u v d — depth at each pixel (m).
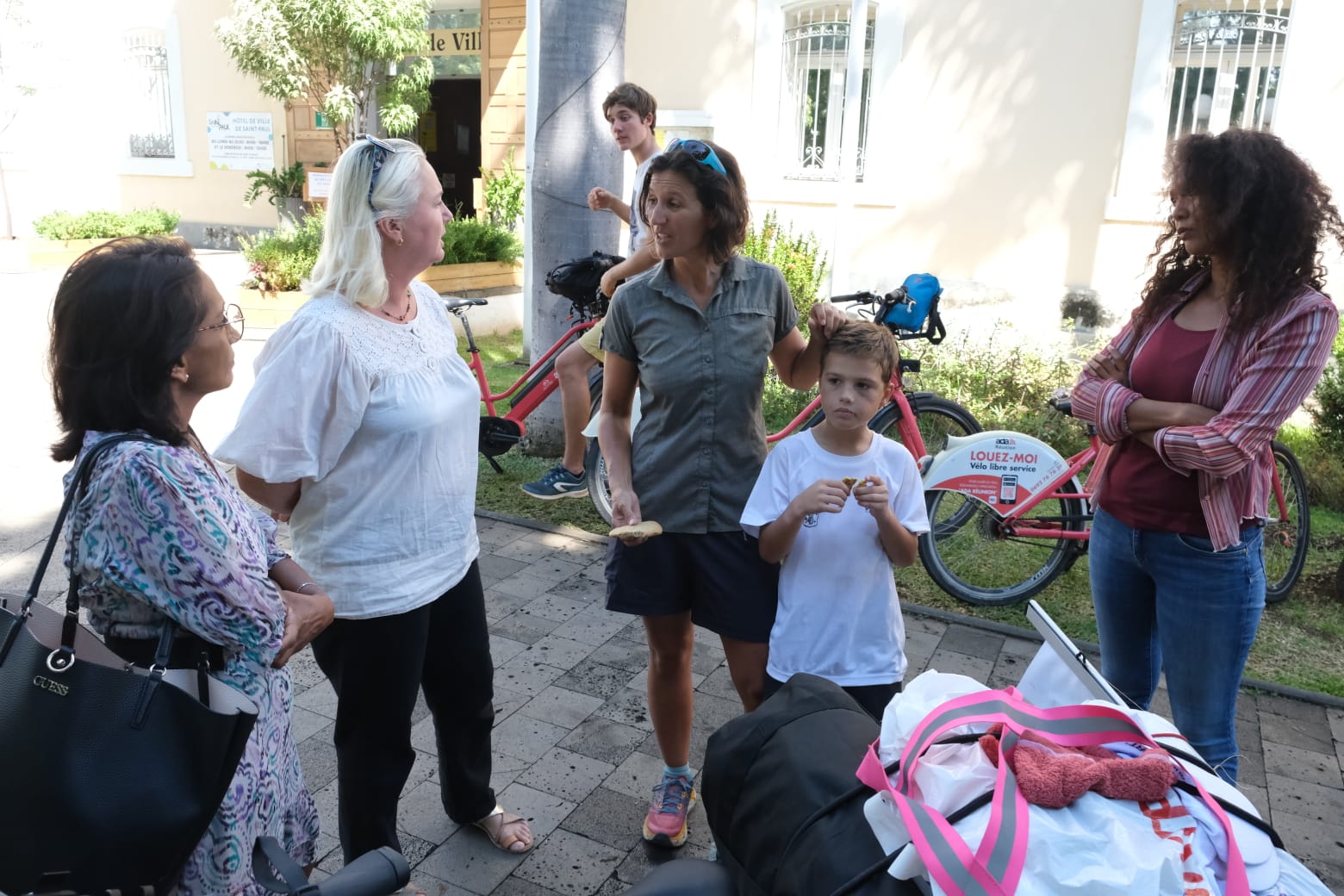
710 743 1.55
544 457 5.84
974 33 7.89
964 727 1.27
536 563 4.52
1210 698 2.32
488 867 2.57
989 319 8.12
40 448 5.82
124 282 1.51
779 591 2.33
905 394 4.49
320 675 3.50
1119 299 7.74
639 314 2.34
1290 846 2.75
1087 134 7.65
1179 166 2.18
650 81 9.38
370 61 10.63
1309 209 2.06
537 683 3.48
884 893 1.14
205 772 1.45
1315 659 3.83
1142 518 2.32
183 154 14.48
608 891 2.50
